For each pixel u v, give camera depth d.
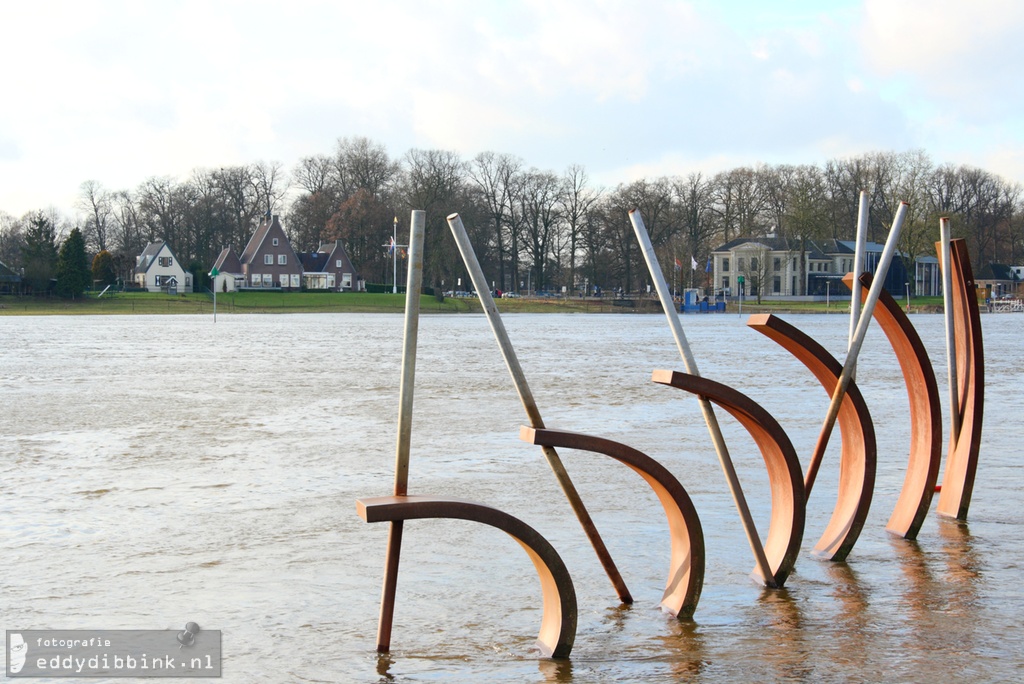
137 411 16.02
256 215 127.00
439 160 108.94
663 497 5.59
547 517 8.02
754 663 4.84
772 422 5.98
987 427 13.54
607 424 14.23
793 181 117.25
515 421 14.66
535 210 113.19
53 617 5.67
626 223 113.50
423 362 28.34
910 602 5.80
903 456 11.13
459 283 107.81
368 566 6.68
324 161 123.44
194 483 9.70
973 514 8.05
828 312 97.19
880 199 120.44
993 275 125.81
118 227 130.38
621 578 5.73
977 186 126.44
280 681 4.69
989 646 5.06
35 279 93.88
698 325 65.25
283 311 93.62
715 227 117.62
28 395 18.67
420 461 10.98
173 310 90.00
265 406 16.78
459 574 6.49
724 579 6.28
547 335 48.56
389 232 115.06
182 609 5.78
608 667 4.82
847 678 4.64
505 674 4.75
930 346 37.12
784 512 6.20
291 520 8.05
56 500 8.88
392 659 4.96
